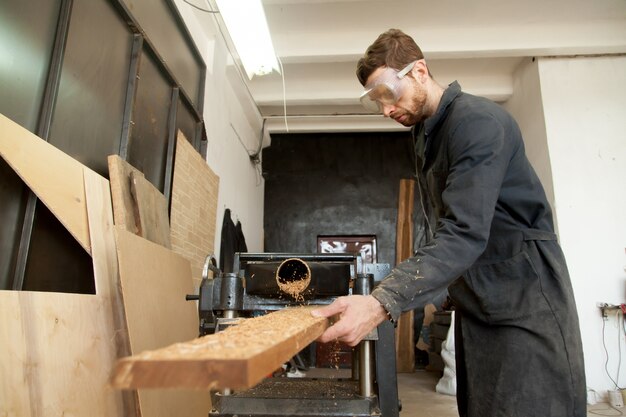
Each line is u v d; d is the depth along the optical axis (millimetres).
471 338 1182
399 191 6527
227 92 4398
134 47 2463
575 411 1019
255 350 515
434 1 3926
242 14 2906
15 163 1347
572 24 4211
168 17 2990
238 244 4566
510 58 4809
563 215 4062
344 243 6500
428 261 964
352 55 4238
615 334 3814
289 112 5965
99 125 2129
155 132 2760
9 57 1557
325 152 6762
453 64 4941
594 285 3922
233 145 4680
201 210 3336
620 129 4219
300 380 1577
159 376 470
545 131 4277
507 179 1147
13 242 1534
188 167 3061
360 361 1287
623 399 3570
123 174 2027
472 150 1061
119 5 2271
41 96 1732
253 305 1438
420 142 1365
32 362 1200
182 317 2320
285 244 6477
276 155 6758
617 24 4195
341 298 941
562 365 1027
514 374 1056
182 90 3131
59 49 1800
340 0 3648
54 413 1251
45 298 1295
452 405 3471
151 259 2008
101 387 1491
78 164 1687
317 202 6602
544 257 1103
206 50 3789
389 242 6449
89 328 1484
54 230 1747
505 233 1151
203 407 2262
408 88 1268
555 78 4375
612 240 3998
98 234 1692
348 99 5219
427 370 5609
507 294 1110
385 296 922
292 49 4262
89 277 1956
